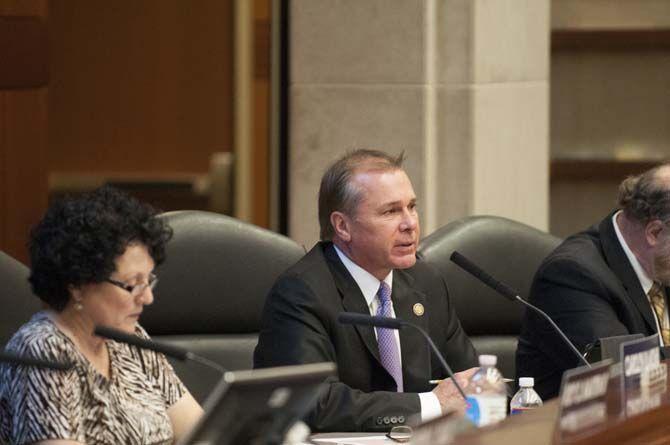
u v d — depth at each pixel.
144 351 6.40
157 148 14.45
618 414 5.55
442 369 7.79
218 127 14.44
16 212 11.14
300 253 8.29
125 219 5.93
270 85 10.91
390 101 10.52
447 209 10.67
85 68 14.39
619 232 7.96
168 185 14.41
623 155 13.11
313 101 10.64
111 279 5.90
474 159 10.61
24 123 11.19
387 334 7.41
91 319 6.00
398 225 7.32
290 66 10.70
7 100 11.09
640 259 7.86
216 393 4.33
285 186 10.95
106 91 14.41
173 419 6.45
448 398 6.94
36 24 11.20
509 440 5.11
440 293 7.89
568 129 13.16
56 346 5.90
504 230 8.87
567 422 5.16
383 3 10.49
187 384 7.95
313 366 4.58
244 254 8.13
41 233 5.94
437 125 10.61
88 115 14.39
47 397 5.79
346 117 10.60
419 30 10.45
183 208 14.45
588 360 7.26
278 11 10.84
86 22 14.38
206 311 8.04
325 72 10.61
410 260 7.36
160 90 14.45
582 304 7.74
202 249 8.03
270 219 11.01
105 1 14.38
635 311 7.81
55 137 14.41
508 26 10.95
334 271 7.41
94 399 5.97
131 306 5.96
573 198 12.99
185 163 14.44
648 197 7.73
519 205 11.24
